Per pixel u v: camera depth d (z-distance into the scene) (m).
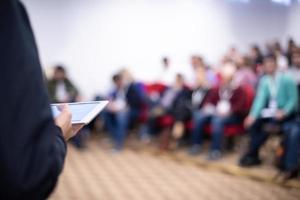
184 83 4.67
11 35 0.51
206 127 4.27
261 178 3.49
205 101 4.33
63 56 5.97
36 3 5.75
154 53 6.12
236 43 5.47
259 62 4.58
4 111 0.48
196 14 5.94
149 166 4.04
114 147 4.68
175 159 4.26
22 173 0.47
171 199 3.07
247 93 4.01
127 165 4.09
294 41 4.41
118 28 6.06
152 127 4.84
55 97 4.88
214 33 5.80
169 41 6.09
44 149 0.50
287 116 3.51
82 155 4.52
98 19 6.00
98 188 3.35
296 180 3.37
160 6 6.05
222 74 4.29
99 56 6.07
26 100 0.50
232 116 4.05
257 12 5.04
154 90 5.35
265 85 3.68
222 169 3.80
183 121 4.49
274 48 4.52
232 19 5.48
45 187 0.51
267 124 3.66
